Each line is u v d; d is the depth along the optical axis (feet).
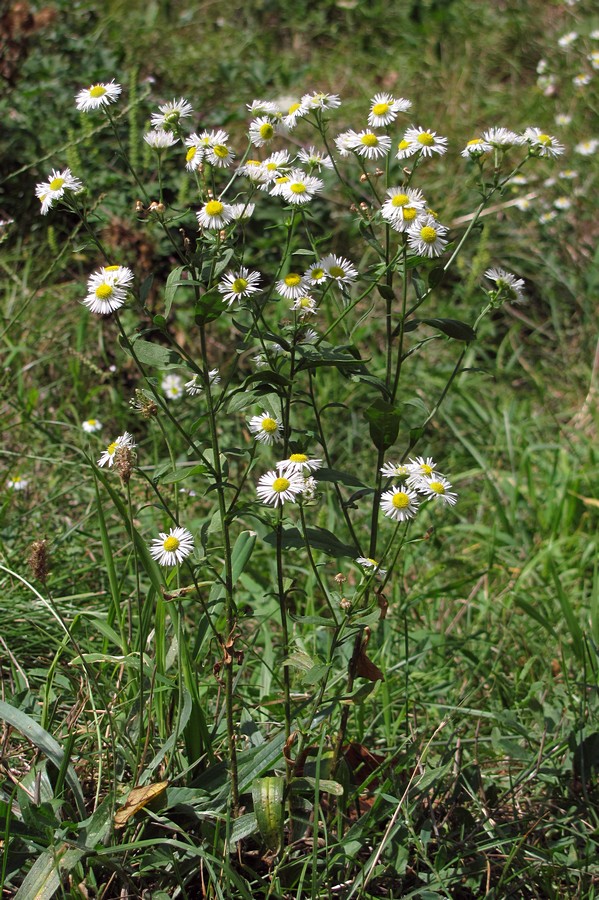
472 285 5.56
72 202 2.94
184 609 3.67
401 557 4.16
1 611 3.57
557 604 4.09
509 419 5.19
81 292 5.04
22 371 4.36
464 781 3.32
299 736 3.05
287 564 4.08
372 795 3.28
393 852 3.12
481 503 4.55
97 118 5.63
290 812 3.06
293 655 2.99
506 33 8.93
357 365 3.03
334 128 6.80
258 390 2.97
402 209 2.96
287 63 8.00
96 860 2.95
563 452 4.80
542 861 3.22
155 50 7.47
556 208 6.39
